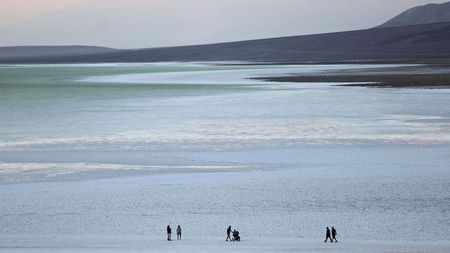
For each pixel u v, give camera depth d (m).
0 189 99.88
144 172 111.38
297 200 91.94
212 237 77.00
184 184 102.00
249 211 87.25
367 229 79.31
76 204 91.06
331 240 74.44
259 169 112.88
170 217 85.25
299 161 119.25
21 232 79.19
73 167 115.81
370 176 105.56
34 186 101.75
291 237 77.06
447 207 87.75
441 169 110.44
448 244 72.19
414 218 83.25
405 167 112.50
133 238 76.06
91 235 77.94
